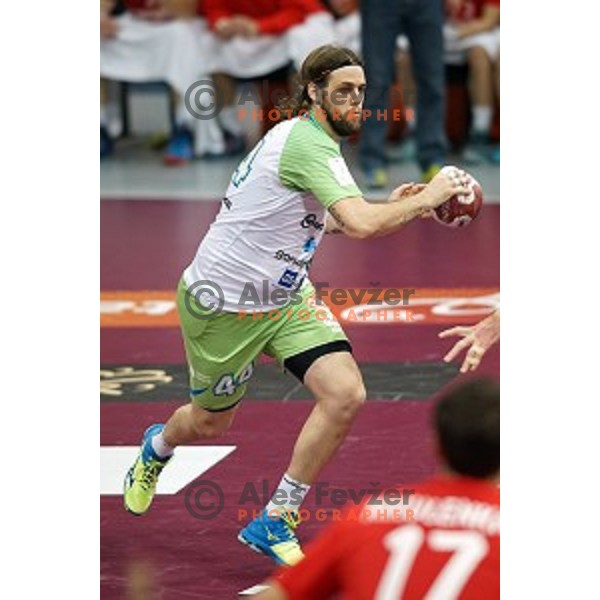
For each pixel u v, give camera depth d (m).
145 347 21.67
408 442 17.53
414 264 26.59
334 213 13.52
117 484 16.42
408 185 14.45
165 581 13.98
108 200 31.78
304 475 14.06
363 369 20.33
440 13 30.56
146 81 35.66
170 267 26.31
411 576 8.99
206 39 34.25
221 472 16.77
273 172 13.78
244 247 13.98
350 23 33.72
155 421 18.52
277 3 33.47
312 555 9.18
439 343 21.59
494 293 24.53
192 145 35.72
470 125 35.59
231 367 14.30
